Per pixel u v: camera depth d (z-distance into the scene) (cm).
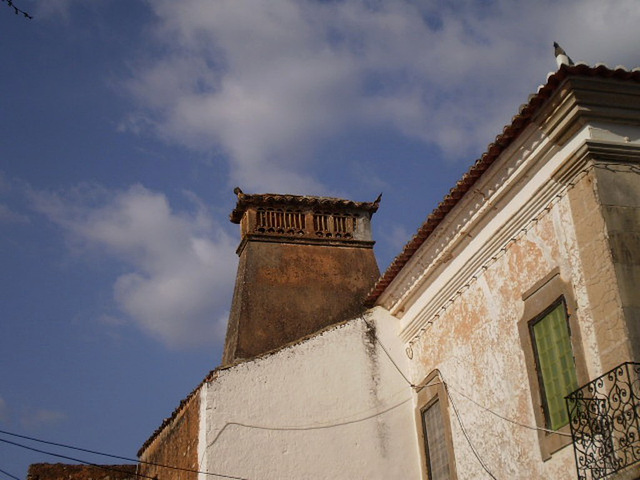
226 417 1463
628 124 1135
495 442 1288
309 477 1462
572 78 1092
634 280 1044
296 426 1492
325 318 1753
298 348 1554
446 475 1441
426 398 1512
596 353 1065
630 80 1109
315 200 1903
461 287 1410
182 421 1589
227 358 1705
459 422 1393
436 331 1491
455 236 1399
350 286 1820
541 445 1173
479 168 1279
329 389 1535
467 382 1378
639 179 1109
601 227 1073
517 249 1263
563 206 1158
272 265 1806
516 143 1219
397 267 1541
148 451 1827
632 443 956
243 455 1445
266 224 1864
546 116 1151
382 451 1512
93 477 1883
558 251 1165
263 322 1712
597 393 1026
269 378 1516
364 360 1576
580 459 1004
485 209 1316
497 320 1304
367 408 1538
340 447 1497
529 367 1212
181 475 1544
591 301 1075
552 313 1181
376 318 1625
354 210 1936
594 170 1097
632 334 1011
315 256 1847
